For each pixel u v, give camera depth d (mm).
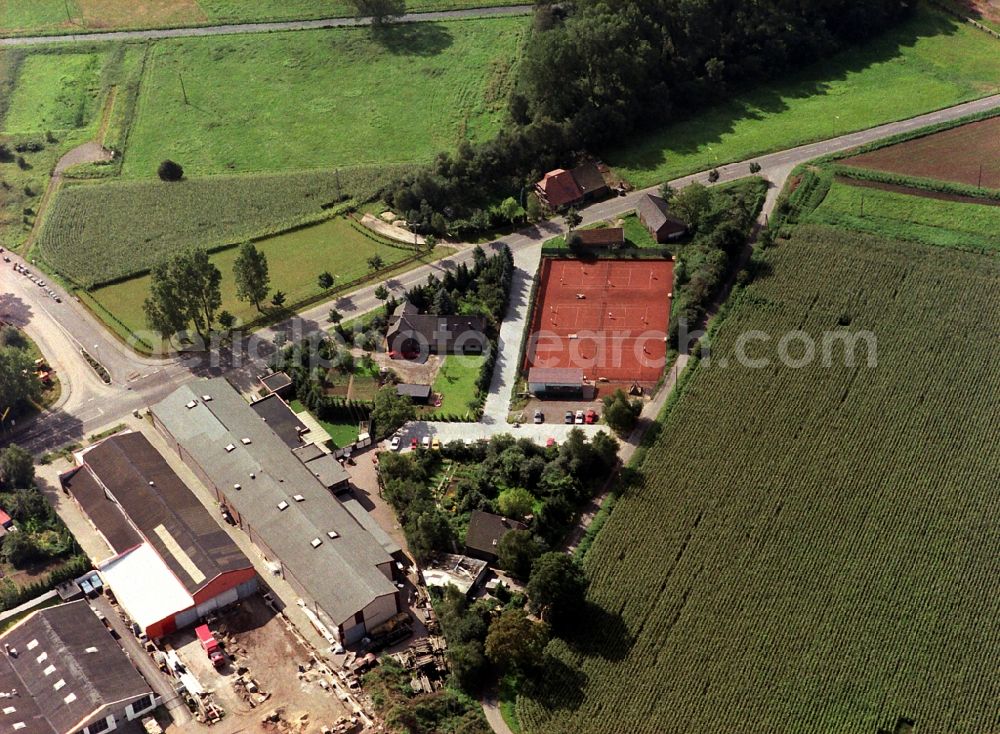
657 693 145125
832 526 168000
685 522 170125
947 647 149500
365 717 143250
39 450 191750
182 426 184750
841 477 176125
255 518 167375
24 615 160125
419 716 142500
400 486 172625
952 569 160500
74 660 146375
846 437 183500
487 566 165750
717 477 177375
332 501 170125
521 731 141625
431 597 160625
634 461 181625
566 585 152250
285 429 189250
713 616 155000
